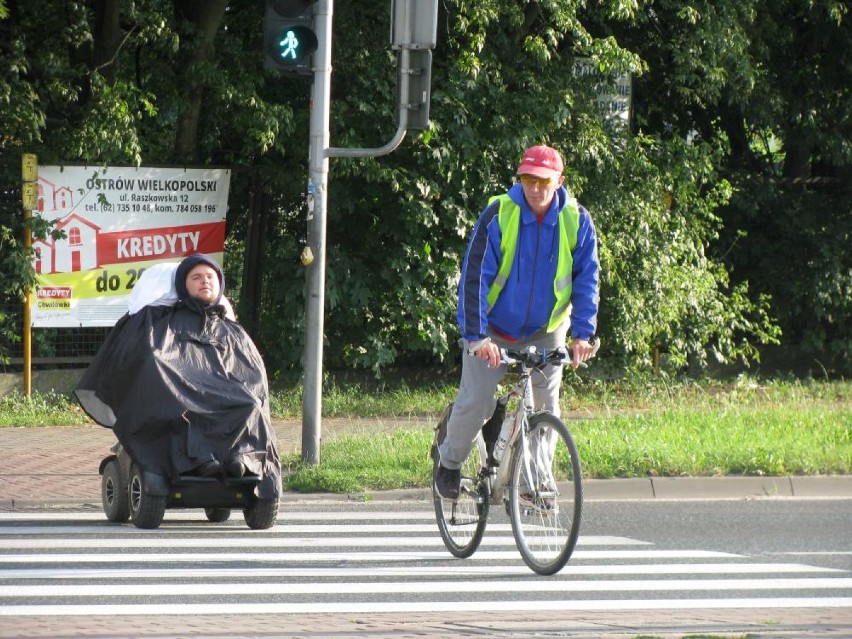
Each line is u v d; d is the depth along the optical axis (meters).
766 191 79.25
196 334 35.25
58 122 63.78
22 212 62.19
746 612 25.95
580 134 68.06
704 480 44.12
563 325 29.66
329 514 39.28
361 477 43.44
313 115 44.00
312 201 44.44
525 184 28.02
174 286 35.88
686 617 25.12
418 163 66.19
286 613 25.45
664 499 43.09
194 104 66.44
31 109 59.81
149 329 34.84
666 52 75.88
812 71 80.19
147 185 64.44
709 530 36.97
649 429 52.72
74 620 24.33
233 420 34.34
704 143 74.00
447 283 68.25
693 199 74.75
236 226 68.44
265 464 34.69
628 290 70.94
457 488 31.17
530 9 68.12
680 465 44.78
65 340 63.97
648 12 73.31
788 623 24.25
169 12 63.28
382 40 66.31
